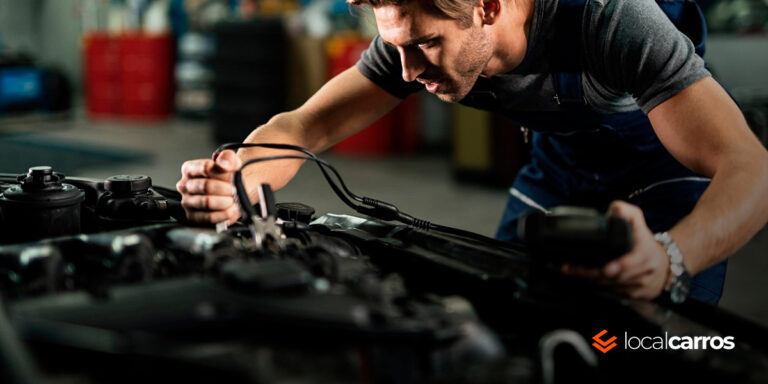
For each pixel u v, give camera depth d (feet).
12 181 3.27
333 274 1.90
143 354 1.52
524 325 2.05
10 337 1.54
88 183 3.07
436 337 1.63
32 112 20.77
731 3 13.28
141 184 2.76
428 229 2.81
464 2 2.53
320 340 1.63
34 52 23.11
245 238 2.38
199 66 19.92
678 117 2.74
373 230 2.69
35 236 2.44
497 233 4.62
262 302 1.63
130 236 2.07
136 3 21.03
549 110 3.43
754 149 2.54
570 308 2.02
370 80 3.64
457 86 2.81
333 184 2.92
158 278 1.96
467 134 13.15
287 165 3.30
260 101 16.49
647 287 2.08
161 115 20.75
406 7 2.52
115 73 20.66
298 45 16.46
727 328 2.06
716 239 2.31
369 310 1.65
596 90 3.19
